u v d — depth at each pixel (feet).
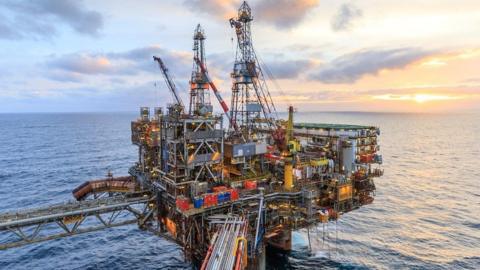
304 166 190.60
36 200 277.64
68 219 138.21
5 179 356.18
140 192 168.86
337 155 207.82
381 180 370.53
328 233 217.56
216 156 165.99
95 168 426.10
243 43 239.50
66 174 386.11
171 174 157.17
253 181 172.24
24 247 197.26
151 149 194.29
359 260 179.52
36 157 509.35
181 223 146.41
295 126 244.42
